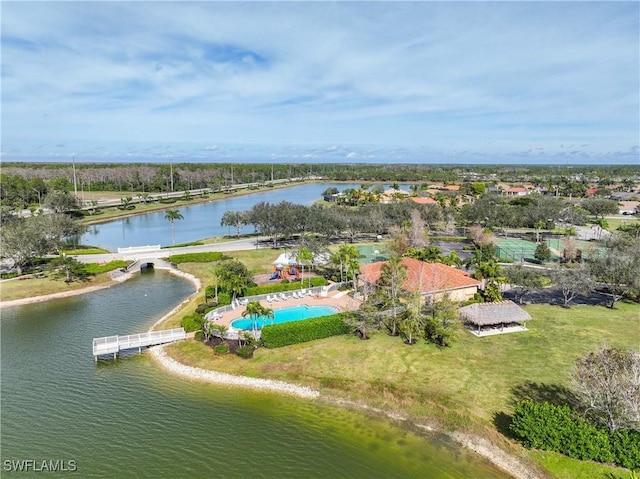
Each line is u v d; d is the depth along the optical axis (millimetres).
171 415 36438
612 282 58656
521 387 37969
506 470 29312
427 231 111625
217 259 86188
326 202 190125
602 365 31109
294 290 65688
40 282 71250
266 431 34375
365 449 32125
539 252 87875
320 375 41688
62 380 41969
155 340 48469
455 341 47844
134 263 84438
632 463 27672
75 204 145000
